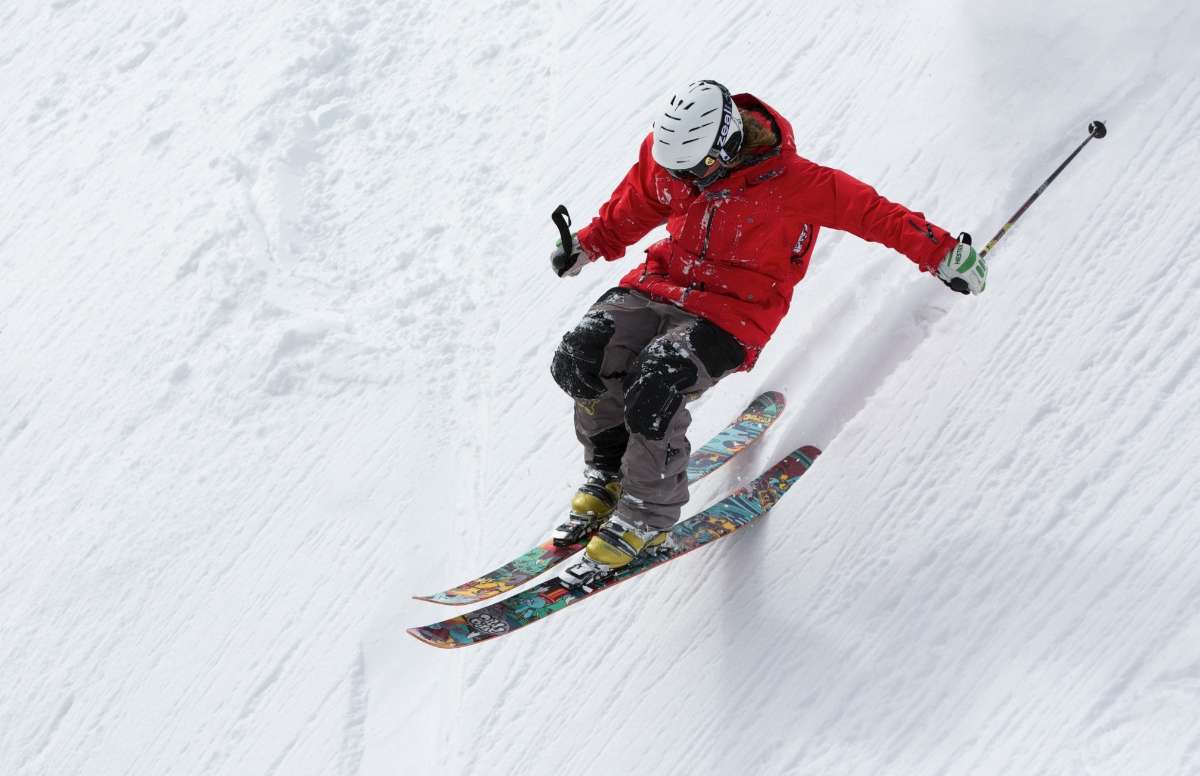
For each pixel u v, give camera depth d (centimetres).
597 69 2820
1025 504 1273
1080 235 1500
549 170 2627
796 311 1756
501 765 1529
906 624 1260
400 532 2075
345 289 2720
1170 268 1383
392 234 2811
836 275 1745
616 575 1391
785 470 1534
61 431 2788
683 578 1541
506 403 2108
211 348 2738
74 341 3019
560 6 3247
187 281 2964
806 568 1407
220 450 2486
